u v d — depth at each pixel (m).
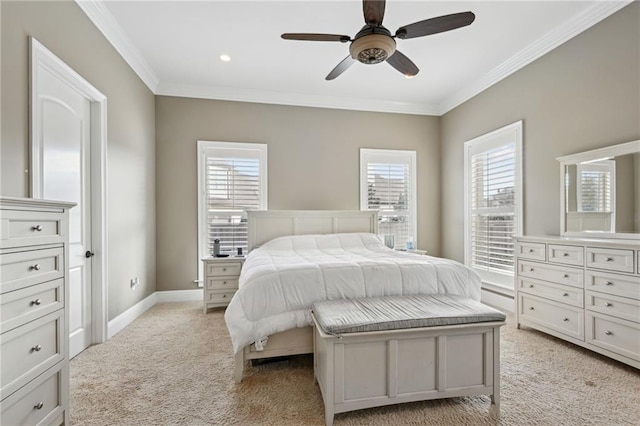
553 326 2.51
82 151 2.43
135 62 3.21
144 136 3.53
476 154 3.97
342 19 2.63
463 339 1.65
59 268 1.38
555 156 2.87
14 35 1.69
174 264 3.92
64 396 1.40
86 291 2.47
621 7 2.31
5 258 1.10
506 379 1.95
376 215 4.21
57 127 2.12
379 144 4.55
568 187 2.72
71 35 2.20
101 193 2.57
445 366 1.63
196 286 3.99
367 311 1.73
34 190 1.82
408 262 2.32
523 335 2.69
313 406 1.68
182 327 2.95
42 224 1.28
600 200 2.45
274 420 1.56
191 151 3.98
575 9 2.48
